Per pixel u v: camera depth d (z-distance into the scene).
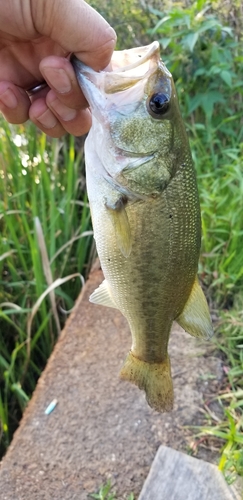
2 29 0.22
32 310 0.40
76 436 0.34
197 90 0.57
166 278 0.23
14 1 0.21
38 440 0.34
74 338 0.41
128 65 0.22
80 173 0.56
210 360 0.38
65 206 0.49
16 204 0.49
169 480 0.30
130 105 0.22
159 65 0.22
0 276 0.44
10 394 0.42
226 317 0.40
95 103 0.22
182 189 0.22
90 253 0.51
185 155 0.23
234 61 0.56
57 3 0.20
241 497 0.29
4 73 0.26
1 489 0.31
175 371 0.38
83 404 0.36
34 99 0.27
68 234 0.49
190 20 0.52
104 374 0.38
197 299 0.24
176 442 0.33
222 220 0.45
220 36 0.57
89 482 0.31
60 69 0.22
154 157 0.22
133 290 0.24
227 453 0.30
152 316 0.24
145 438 0.33
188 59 0.56
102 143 0.22
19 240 0.47
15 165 0.50
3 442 0.39
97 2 0.57
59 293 0.45
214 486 0.29
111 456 0.32
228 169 0.50
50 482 0.31
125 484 0.31
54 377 0.38
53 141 0.52
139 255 0.23
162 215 0.22
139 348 0.25
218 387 0.36
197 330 0.25
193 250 0.23
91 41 0.21
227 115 0.58
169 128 0.22
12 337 0.46
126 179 0.22
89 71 0.22
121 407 0.35
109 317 0.43
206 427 0.33
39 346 0.45
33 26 0.22
